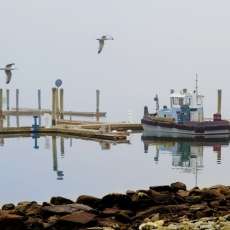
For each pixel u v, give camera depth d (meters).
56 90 98.88
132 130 97.81
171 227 18.02
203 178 46.16
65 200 23.22
